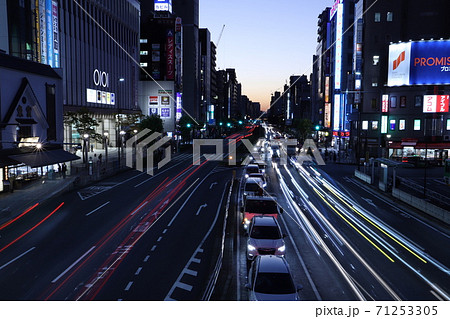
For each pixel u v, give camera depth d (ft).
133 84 321.93
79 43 226.38
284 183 142.10
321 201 109.70
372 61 229.04
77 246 66.39
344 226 82.12
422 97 213.25
